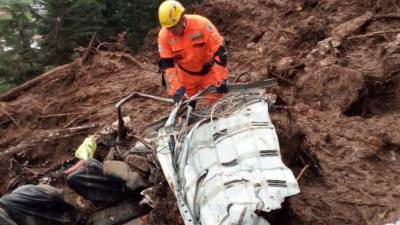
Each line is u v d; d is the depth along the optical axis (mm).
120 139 7336
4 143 9266
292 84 9188
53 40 16297
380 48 9898
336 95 8359
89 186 6242
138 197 6359
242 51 12898
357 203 5871
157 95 9844
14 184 7688
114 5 18969
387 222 5527
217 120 5484
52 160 8375
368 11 12219
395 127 7539
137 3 19094
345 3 13398
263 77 9523
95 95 10227
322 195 6004
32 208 5645
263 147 5016
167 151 5656
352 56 10055
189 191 5000
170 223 6031
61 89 10938
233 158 4977
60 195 5828
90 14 16812
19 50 15938
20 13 15906
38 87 11195
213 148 5207
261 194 4547
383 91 8625
